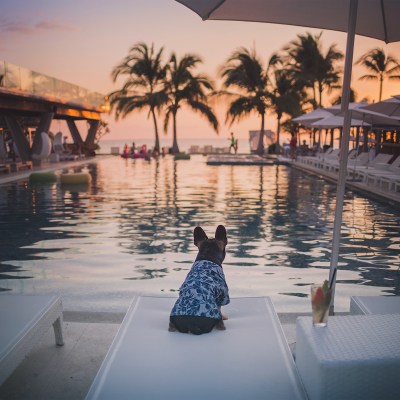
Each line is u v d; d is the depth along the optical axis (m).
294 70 35.91
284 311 4.73
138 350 2.90
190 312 3.05
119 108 37.62
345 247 7.41
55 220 9.71
